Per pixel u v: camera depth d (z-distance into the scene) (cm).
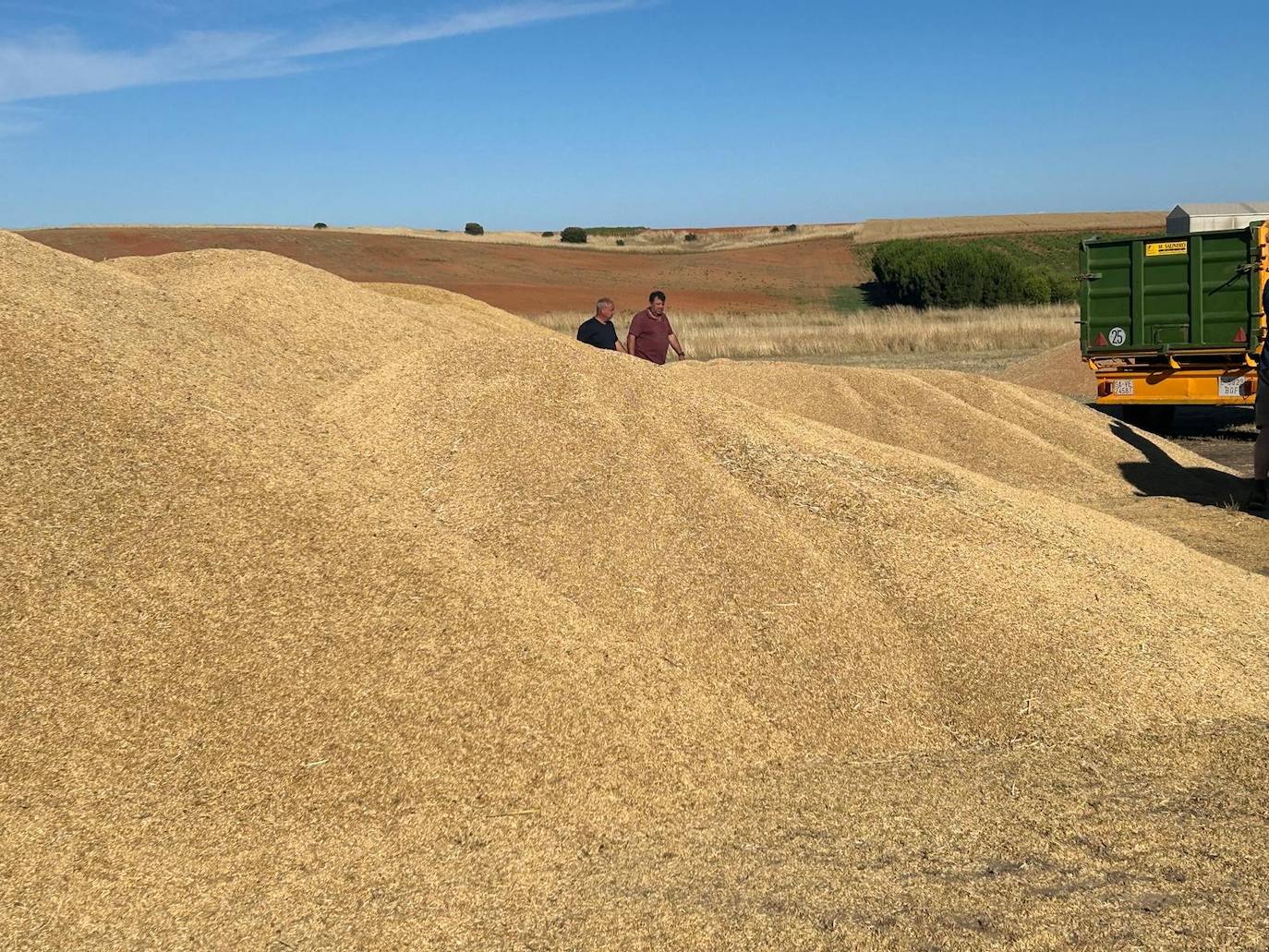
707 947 289
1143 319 1269
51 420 472
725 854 344
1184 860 335
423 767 373
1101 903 307
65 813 339
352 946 296
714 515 544
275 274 770
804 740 429
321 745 374
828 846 348
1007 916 300
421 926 304
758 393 1116
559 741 394
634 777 388
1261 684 488
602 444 587
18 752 354
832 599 503
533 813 364
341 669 401
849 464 639
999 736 438
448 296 1141
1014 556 568
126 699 376
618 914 307
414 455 571
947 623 500
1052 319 3180
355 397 624
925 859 338
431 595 441
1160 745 428
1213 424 1555
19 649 383
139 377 522
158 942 299
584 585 491
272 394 588
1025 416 1160
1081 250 1293
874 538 556
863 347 2914
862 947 286
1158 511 927
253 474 484
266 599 421
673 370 1102
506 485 552
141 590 412
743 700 443
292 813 352
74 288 588
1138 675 478
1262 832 353
